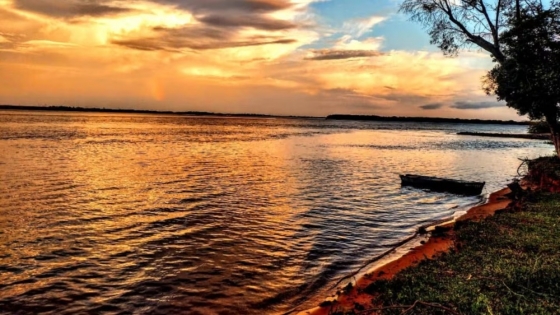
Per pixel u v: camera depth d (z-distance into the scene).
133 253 11.77
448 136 115.81
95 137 65.00
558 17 17.58
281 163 37.75
